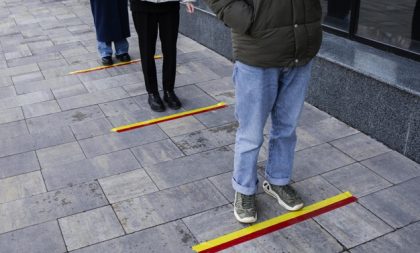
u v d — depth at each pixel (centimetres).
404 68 362
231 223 277
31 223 284
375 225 271
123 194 308
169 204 296
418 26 381
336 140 363
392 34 401
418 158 329
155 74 420
